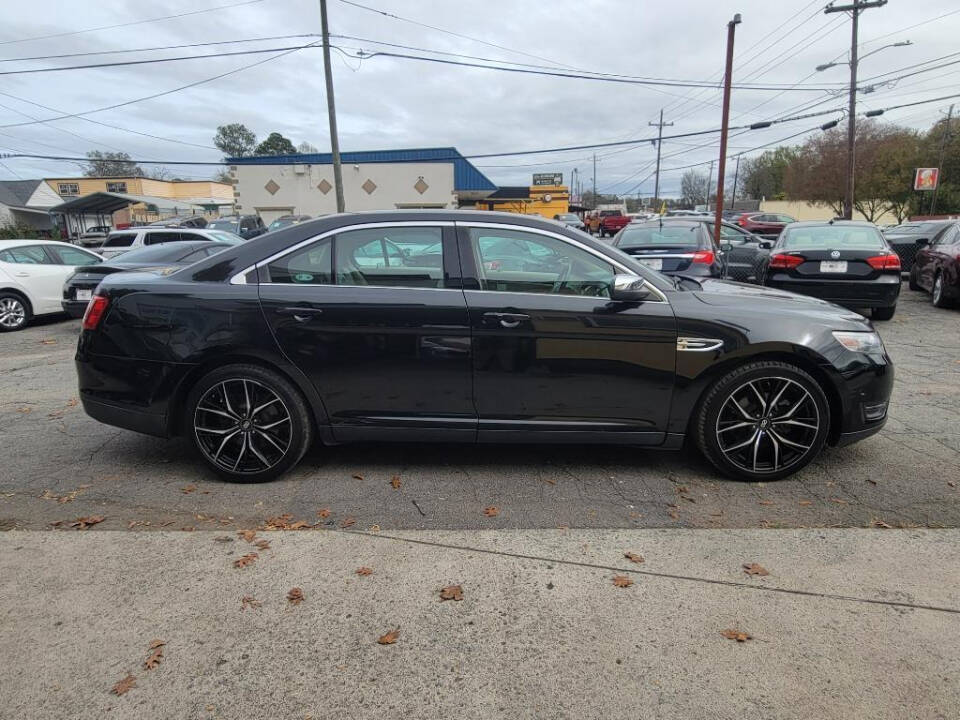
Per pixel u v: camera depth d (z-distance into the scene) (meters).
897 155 44.16
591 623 2.48
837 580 2.76
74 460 4.09
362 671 2.23
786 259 9.05
